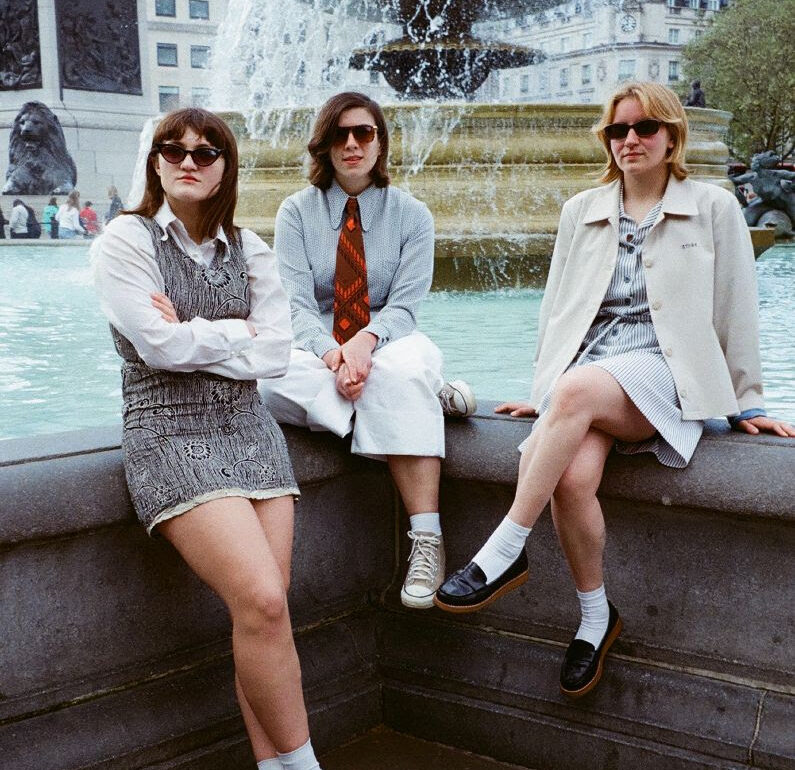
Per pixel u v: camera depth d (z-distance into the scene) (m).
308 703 2.62
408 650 2.75
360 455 2.71
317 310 2.82
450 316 6.48
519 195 7.52
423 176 7.53
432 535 2.56
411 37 11.30
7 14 30.56
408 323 2.76
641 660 2.46
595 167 7.66
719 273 2.42
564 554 2.49
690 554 2.38
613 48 58.25
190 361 2.16
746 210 21.02
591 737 2.45
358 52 11.17
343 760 2.62
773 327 6.21
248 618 2.01
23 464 2.12
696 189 2.46
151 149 2.24
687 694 2.37
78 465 2.15
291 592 2.66
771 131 38.19
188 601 2.42
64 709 2.23
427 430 2.54
